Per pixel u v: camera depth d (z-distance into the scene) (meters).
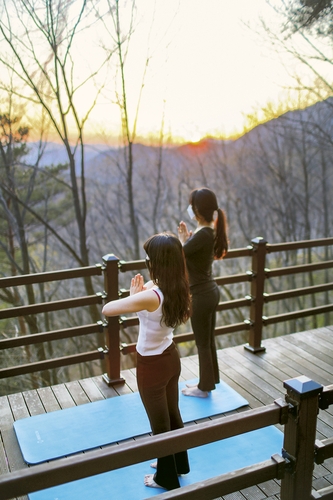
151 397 2.29
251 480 1.88
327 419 3.16
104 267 3.55
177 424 2.46
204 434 1.75
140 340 2.28
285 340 4.55
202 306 3.17
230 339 12.20
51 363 3.55
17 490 1.48
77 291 10.77
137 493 2.47
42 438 2.95
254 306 4.20
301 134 11.16
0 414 3.26
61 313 10.40
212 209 3.08
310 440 1.95
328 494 2.04
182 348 11.93
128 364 11.55
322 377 3.79
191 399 3.38
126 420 3.15
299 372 3.87
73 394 3.54
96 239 11.05
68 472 1.54
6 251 9.38
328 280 12.62
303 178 11.93
